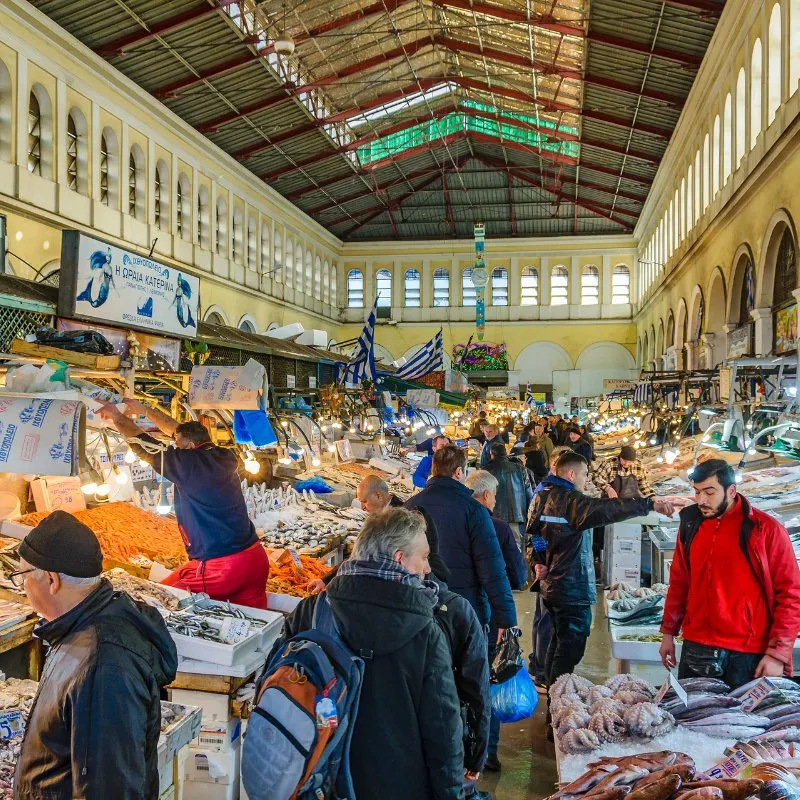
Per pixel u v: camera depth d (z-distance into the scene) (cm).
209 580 454
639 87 2219
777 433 613
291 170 3081
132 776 202
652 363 3538
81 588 215
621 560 671
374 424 1482
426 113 3195
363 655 221
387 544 230
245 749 208
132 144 2139
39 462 322
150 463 448
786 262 1441
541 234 4188
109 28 1812
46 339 489
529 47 2367
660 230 3186
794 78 1306
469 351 4194
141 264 624
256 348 1270
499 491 862
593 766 279
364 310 4288
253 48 2069
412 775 220
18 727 301
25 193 1648
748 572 354
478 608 426
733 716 312
